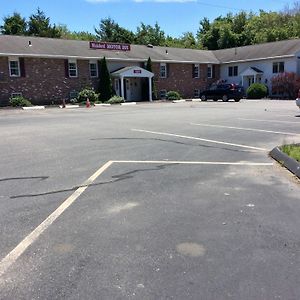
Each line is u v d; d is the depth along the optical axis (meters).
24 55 33.00
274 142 11.16
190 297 3.32
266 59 43.50
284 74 40.94
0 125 16.80
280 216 5.25
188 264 3.90
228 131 13.54
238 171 7.76
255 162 8.59
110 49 40.53
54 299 3.31
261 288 3.46
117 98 35.75
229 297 3.32
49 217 5.27
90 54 37.47
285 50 42.84
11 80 32.91
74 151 10.08
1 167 8.33
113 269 3.81
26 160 9.02
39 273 3.75
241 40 64.38
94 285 3.52
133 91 40.81
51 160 8.98
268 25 72.12
